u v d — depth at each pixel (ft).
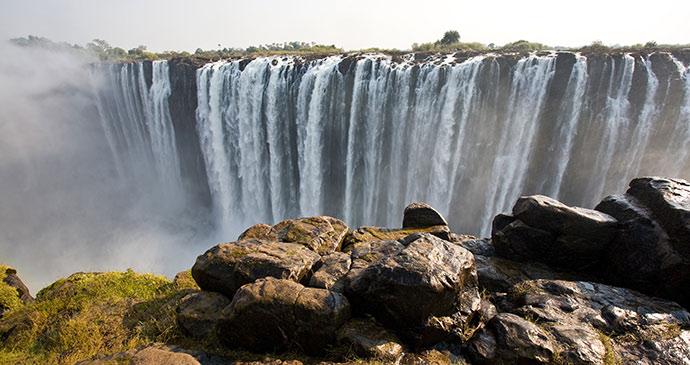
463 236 23.26
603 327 13.20
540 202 18.74
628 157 50.96
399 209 70.64
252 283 13.58
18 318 17.61
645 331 12.92
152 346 13.33
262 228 20.57
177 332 14.51
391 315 12.65
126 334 15.49
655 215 16.33
